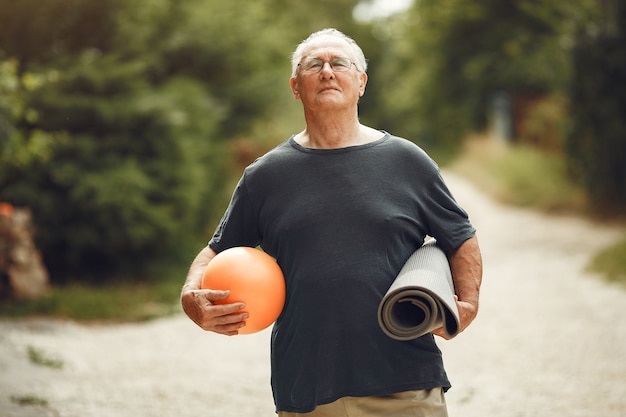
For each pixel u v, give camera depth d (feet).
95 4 42.06
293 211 9.79
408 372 9.48
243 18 51.55
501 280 36.27
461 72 104.37
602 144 53.62
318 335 9.55
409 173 9.93
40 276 33.01
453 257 9.98
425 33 103.35
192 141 41.37
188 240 41.68
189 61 49.21
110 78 38.27
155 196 38.99
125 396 20.11
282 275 9.89
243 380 22.13
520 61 88.43
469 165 92.43
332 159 9.91
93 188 36.06
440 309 8.90
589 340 24.54
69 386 20.72
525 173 67.87
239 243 10.41
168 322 30.96
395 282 9.26
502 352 23.98
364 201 9.70
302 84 10.04
